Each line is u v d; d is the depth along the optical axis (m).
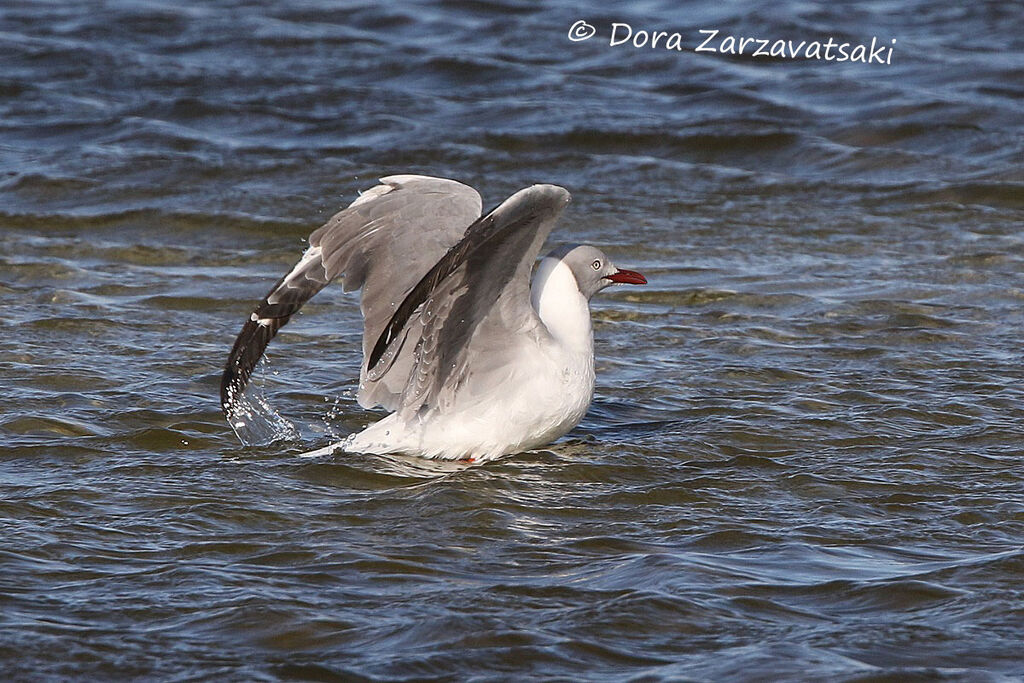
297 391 12.92
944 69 26.41
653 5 31.14
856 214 19.72
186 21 30.23
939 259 17.58
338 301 15.95
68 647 7.83
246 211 19.67
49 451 11.12
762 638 8.00
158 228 19.09
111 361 13.56
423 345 10.68
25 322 14.73
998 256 17.59
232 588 8.61
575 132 23.38
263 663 7.68
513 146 23.14
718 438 11.70
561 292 11.38
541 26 29.80
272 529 9.63
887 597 8.53
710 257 17.78
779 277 16.86
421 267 11.02
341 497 10.29
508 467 11.01
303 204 20.16
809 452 11.35
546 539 9.52
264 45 28.73
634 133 23.33
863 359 13.96
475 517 9.90
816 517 9.90
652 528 9.72
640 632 8.08
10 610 8.26
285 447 11.45
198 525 9.66
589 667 7.67
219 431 11.72
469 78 26.88
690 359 14.02
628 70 27.34
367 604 8.43
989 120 23.80
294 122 24.25
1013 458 11.12
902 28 29.19
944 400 12.61
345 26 30.19
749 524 9.77
